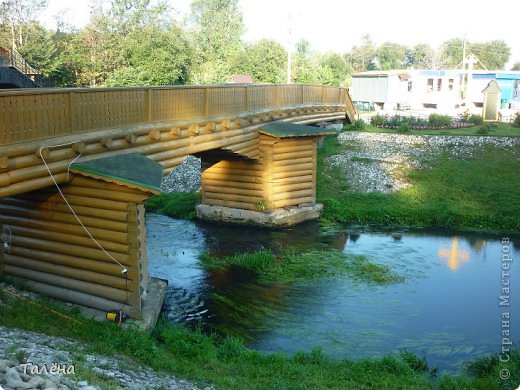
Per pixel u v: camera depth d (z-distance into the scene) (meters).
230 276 14.89
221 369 8.89
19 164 9.33
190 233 19.03
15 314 9.26
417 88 48.94
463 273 15.45
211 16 72.12
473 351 10.80
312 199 20.86
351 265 15.81
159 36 40.78
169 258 16.25
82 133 10.89
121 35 41.97
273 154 19.22
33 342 7.86
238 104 17.64
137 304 10.70
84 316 10.60
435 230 19.91
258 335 11.41
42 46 38.16
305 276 14.98
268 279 14.72
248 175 19.58
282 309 12.79
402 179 23.94
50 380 5.98
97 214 10.75
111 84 37.22
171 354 9.35
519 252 17.34
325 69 55.28
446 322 12.19
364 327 11.91
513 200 21.56
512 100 47.66
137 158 11.80
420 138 28.02
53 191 11.07
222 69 50.09
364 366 9.56
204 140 15.34
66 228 11.12
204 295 13.52
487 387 8.58
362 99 52.09
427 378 9.54
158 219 20.83
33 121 9.73
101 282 10.98
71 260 11.19
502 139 26.95
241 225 19.84
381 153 26.66
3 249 11.78
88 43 39.84
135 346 8.95
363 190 23.36
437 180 23.59
